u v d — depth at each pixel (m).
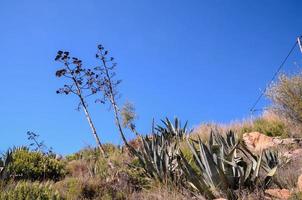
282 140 13.04
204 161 7.30
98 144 17.72
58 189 9.66
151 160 9.53
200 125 18.36
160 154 9.41
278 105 13.03
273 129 14.84
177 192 8.02
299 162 9.44
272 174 7.17
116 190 9.59
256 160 7.55
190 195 7.74
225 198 6.97
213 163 7.18
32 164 13.61
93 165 14.05
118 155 15.23
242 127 16.36
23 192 8.19
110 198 9.08
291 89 12.58
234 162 7.15
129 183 9.73
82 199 9.29
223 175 7.12
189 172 7.37
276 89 12.84
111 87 19.36
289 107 12.70
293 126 13.34
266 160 9.48
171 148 9.69
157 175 9.30
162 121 17.14
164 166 9.25
